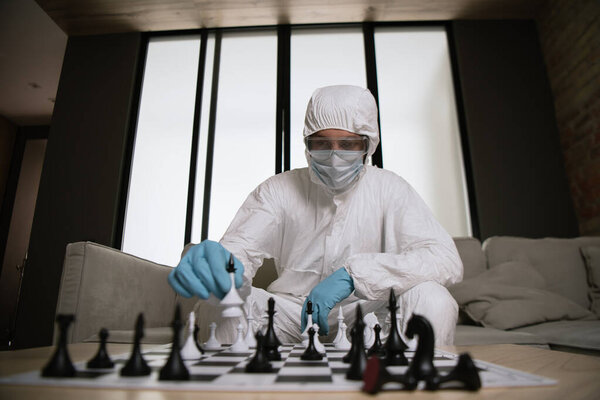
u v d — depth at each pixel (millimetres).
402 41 3613
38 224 3303
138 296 1728
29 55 4242
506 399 457
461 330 1728
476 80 3414
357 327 619
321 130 1321
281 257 1585
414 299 1155
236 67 3650
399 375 507
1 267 5352
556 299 1975
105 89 3602
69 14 3529
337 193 1456
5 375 565
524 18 3570
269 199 1531
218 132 3498
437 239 1323
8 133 5645
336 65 3582
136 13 3516
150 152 3518
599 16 2824
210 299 981
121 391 491
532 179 3197
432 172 3316
